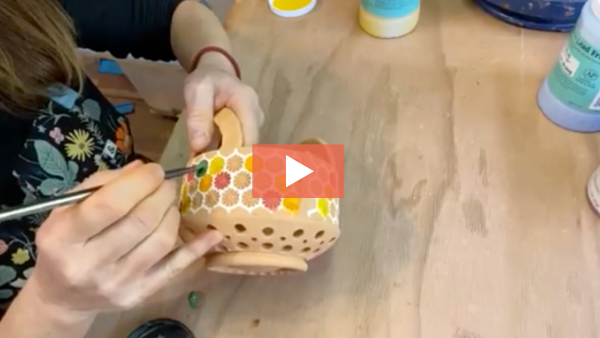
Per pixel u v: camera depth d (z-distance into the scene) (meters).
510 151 0.57
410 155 0.58
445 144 0.58
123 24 0.69
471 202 0.54
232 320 0.49
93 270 0.37
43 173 0.58
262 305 0.49
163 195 0.37
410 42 0.68
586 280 0.49
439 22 0.69
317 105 0.62
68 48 0.55
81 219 0.34
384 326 0.47
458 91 0.63
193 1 0.69
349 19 0.71
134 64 1.11
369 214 0.54
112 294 0.39
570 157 0.57
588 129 0.58
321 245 0.43
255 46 0.68
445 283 0.49
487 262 0.50
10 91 0.51
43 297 0.40
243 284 0.51
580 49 0.53
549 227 0.52
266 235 0.40
